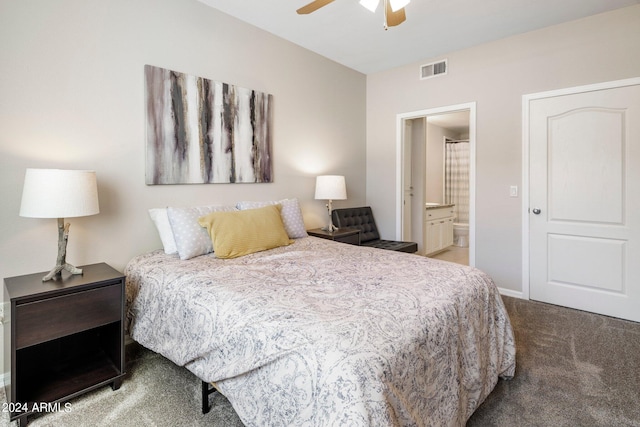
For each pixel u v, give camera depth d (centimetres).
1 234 189
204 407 166
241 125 298
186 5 261
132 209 239
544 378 195
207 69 276
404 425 107
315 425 102
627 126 278
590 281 299
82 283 175
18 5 190
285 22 302
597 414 164
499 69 340
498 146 344
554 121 312
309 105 367
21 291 162
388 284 166
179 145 259
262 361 122
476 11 283
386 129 435
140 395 181
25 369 191
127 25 232
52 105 203
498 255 349
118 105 229
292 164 351
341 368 102
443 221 578
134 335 205
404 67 413
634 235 278
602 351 226
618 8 278
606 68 285
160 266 205
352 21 300
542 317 287
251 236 240
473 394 154
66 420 162
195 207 250
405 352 115
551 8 279
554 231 316
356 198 443
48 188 172
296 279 176
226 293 156
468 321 157
